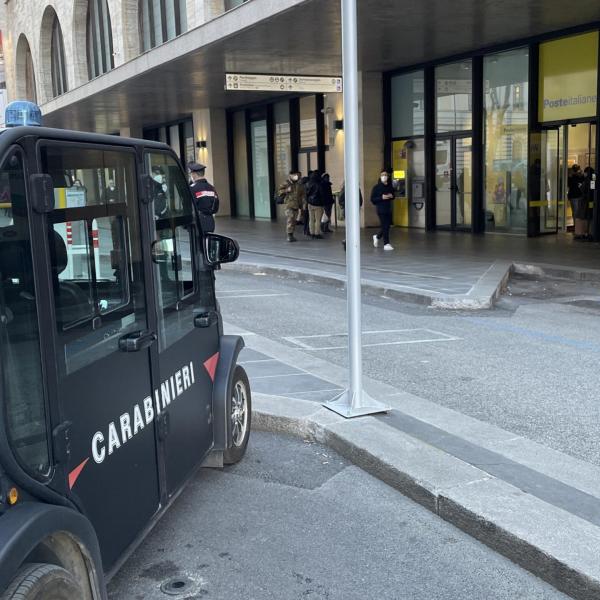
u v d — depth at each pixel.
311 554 3.70
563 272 12.36
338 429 5.06
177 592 3.37
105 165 3.08
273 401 5.72
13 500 2.31
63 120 32.91
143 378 3.33
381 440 4.84
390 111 21.45
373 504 4.25
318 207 19.27
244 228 23.73
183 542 3.83
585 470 4.39
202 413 4.21
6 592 2.15
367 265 13.74
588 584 3.21
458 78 19.11
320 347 8.01
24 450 2.40
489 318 9.41
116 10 27.36
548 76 16.77
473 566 3.56
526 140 17.42
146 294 3.40
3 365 2.26
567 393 6.17
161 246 3.64
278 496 4.38
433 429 5.11
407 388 6.39
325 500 4.32
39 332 2.50
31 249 2.48
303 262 14.62
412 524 4.00
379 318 9.54
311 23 14.36
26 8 37.50
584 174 16.33
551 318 9.33
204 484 4.56
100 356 2.93
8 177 2.37
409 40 16.69
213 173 29.17
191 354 4.02
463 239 17.78
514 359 7.32
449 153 19.81
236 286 12.55
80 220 2.84
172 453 3.67
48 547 2.45
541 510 3.80
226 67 19.30
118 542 3.04
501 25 15.36
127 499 3.14
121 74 21.50
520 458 4.58
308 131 24.64
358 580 3.45
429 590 3.36
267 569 3.56
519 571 3.51
